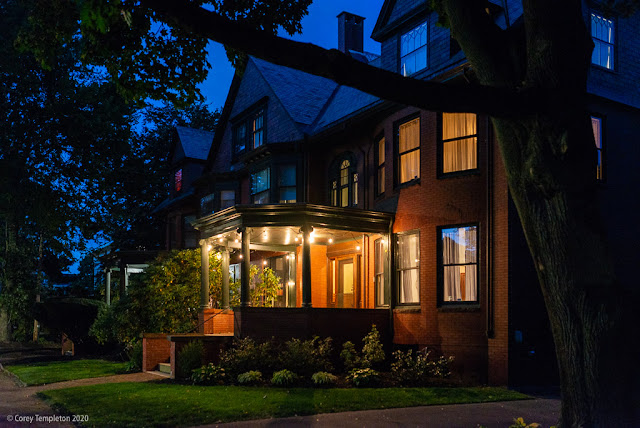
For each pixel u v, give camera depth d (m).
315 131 20.86
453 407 10.17
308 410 9.80
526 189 6.61
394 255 16.73
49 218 28.23
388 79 5.55
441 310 14.84
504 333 13.18
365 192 18.75
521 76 6.86
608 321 6.12
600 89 14.70
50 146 28.83
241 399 10.91
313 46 5.42
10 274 31.48
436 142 15.45
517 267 13.41
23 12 25.75
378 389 12.12
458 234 14.92
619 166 14.94
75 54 28.88
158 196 38.28
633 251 14.87
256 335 15.23
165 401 10.89
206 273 18.23
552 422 8.80
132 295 19.59
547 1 6.28
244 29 5.38
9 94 27.38
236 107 26.42
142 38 9.34
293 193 21.55
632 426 6.02
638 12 16.05
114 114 29.41
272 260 23.33
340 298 20.02
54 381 15.63
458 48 15.70
